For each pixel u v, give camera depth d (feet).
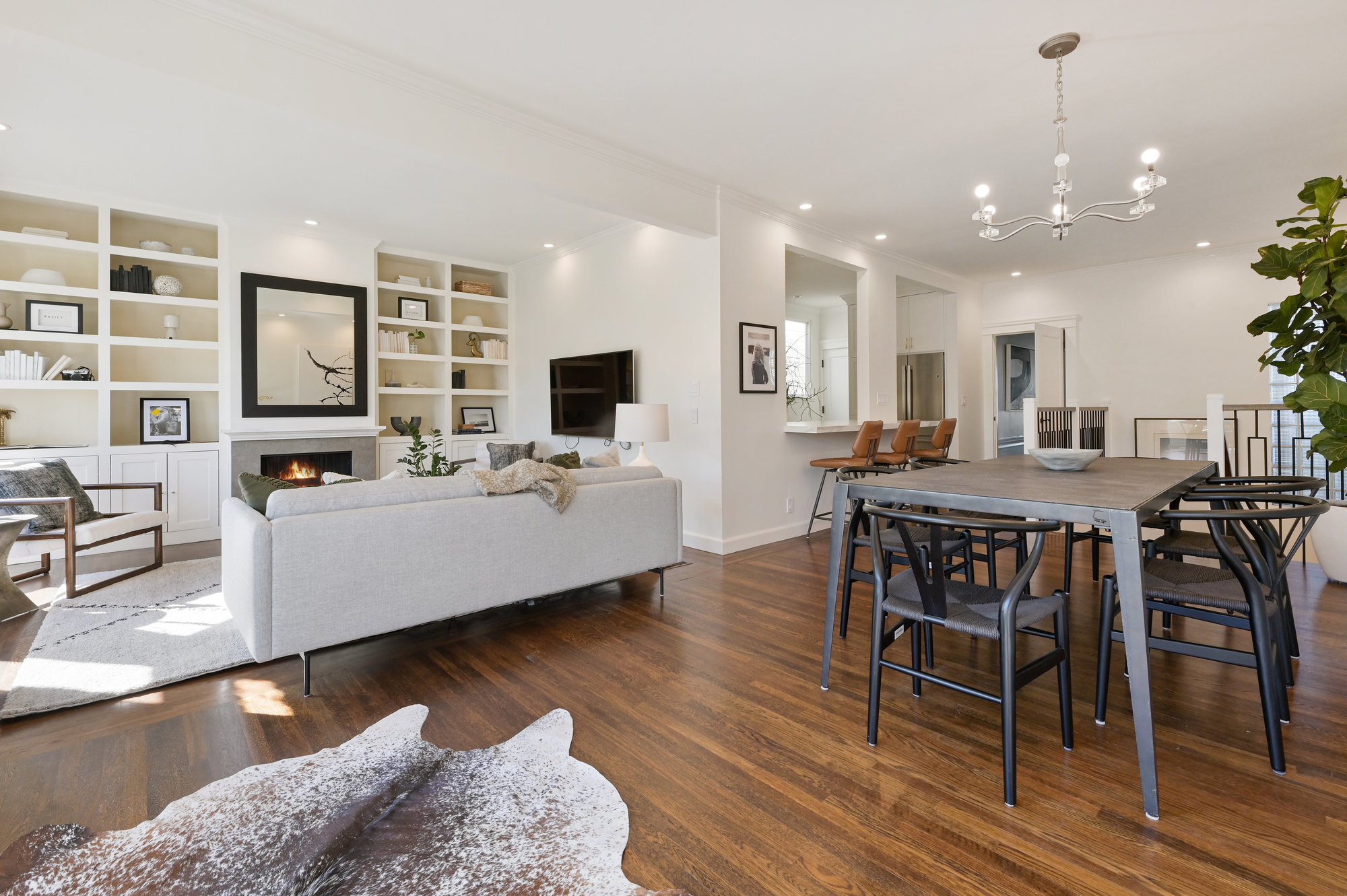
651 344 16.40
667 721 6.81
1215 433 13.43
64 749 6.25
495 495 9.25
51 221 15.06
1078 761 5.91
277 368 16.78
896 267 20.35
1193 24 8.25
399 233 17.70
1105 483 7.06
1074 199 14.99
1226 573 6.72
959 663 8.32
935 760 6.00
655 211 13.12
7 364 13.91
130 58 7.20
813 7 7.91
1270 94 10.12
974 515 9.30
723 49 8.82
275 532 7.29
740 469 15.24
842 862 4.64
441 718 6.91
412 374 20.79
